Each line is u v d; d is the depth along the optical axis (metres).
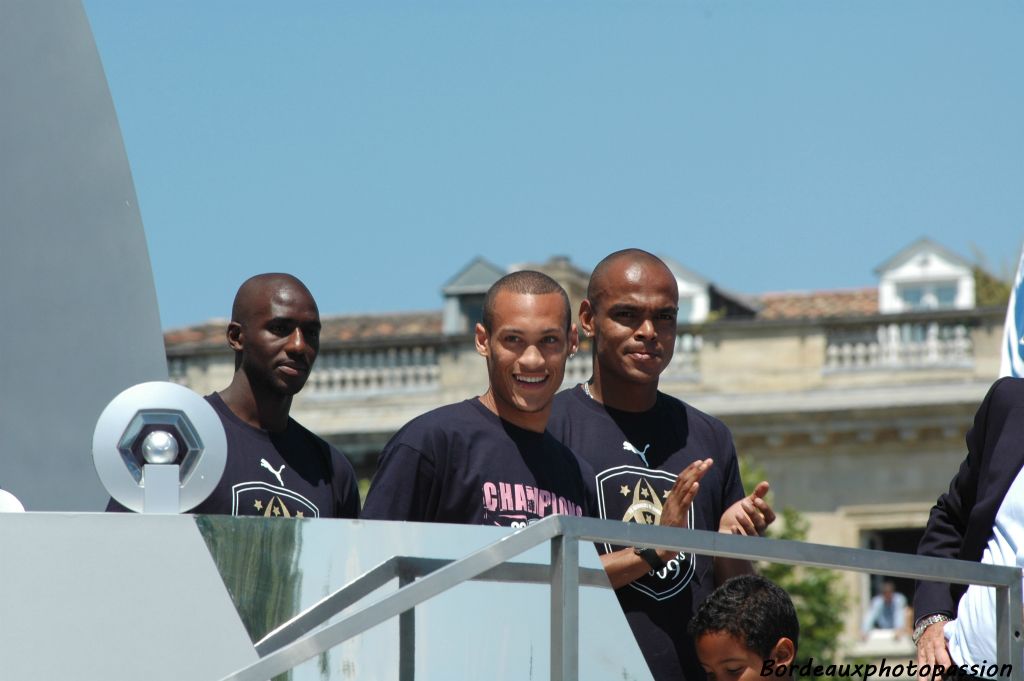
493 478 9.66
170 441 7.66
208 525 7.55
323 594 7.63
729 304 65.06
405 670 7.64
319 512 10.59
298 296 10.75
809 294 66.75
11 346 10.76
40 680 7.30
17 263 10.87
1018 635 8.76
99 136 11.27
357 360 55.78
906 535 53.28
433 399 55.06
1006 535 9.45
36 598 7.36
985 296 65.31
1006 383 9.77
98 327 11.02
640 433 10.60
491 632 7.71
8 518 7.39
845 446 53.56
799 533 50.22
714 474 10.69
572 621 7.54
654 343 10.52
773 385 54.53
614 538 7.69
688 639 10.05
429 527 7.82
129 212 11.28
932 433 52.84
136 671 7.38
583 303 10.91
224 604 7.51
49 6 11.22
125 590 7.43
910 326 54.00
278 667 7.16
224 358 52.03
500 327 9.76
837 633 40.72
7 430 10.63
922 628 9.82
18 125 11.02
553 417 10.56
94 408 10.91
